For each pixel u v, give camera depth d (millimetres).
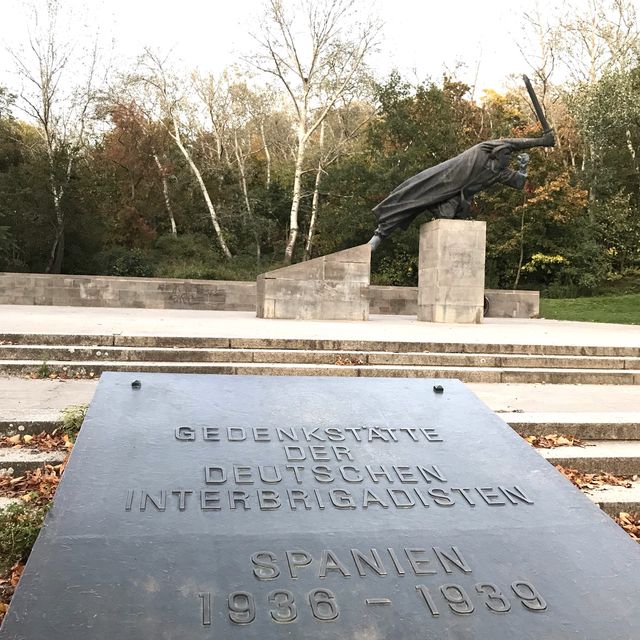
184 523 2918
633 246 36688
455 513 3166
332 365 9195
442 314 17453
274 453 3578
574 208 34688
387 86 36469
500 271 37625
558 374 9602
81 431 3631
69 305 23125
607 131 35781
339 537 2912
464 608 2541
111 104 39219
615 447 6113
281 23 33906
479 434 3963
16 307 20766
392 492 3301
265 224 40938
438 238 17406
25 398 7031
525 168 18328
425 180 18422
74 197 32969
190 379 4410
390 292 24000
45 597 2406
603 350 10672
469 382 9383
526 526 3100
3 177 32781
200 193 42125
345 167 36250
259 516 3021
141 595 2461
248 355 9312
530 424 6340
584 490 5262
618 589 2705
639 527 4785
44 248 33219
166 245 38625
